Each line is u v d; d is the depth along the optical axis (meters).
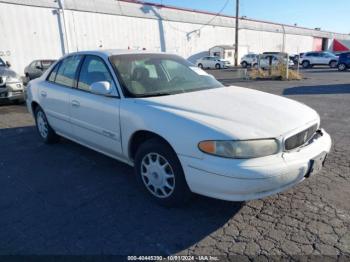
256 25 44.28
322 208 3.10
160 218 3.00
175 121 2.85
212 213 3.06
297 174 2.73
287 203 3.20
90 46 25.36
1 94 8.77
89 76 4.01
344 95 10.59
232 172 2.52
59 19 22.97
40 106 5.08
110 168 4.23
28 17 21.25
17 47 20.89
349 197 3.31
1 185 3.78
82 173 4.09
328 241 2.60
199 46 36.47
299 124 2.91
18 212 3.16
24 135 5.97
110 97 3.55
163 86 3.71
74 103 4.12
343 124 6.38
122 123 3.36
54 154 4.83
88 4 25.06
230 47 37.19
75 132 4.32
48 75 5.00
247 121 2.77
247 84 15.45
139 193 3.50
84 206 3.25
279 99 3.54
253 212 3.06
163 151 2.99
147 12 30.17
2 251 2.57
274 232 2.74
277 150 2.67
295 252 2.48
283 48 49.06
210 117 2.83
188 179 2.79
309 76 19.61
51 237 2.75
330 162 4.29
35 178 3.96
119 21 27.36
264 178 2.53
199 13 36.47
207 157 2.62
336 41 58.69
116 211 3.14
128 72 3.69
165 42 32.16
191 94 3.49
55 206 3.27
